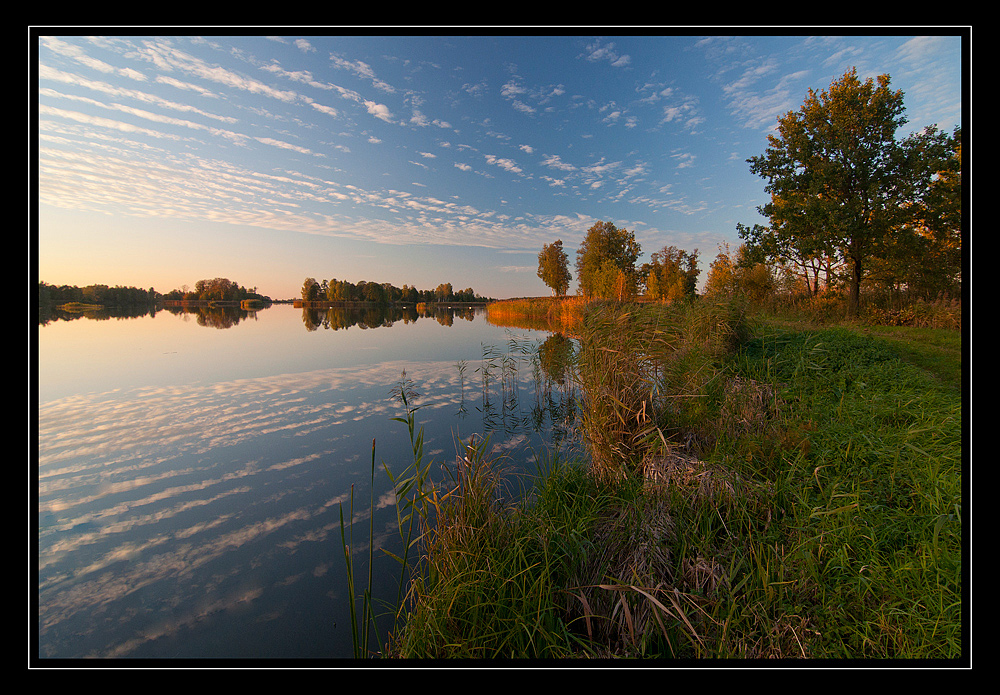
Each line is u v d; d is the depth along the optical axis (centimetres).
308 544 477
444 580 335
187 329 2939
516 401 1058
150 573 431
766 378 631
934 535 289
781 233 1420
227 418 930
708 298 902
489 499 389
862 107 1241
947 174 1137
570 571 338
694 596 298
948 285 1147
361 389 1196
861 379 580
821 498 365
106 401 1065
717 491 389
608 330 569
